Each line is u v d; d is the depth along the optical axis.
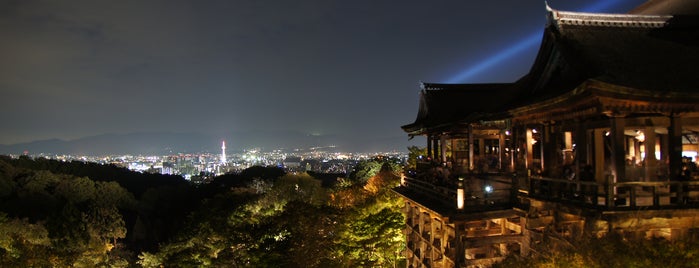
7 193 74.19
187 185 107.75
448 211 17.33
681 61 14.42
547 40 16.84
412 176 25.69
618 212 12.23
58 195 77.19
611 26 16.38
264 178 97.81
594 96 12.32
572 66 14.91
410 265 25.38
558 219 15.24
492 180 22.34
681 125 13.31
